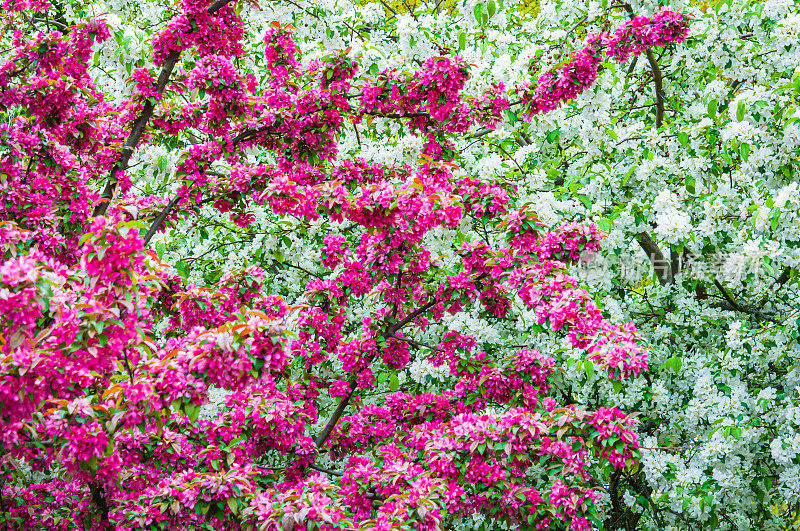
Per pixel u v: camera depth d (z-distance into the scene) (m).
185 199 4.65
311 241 5.88
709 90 5.68
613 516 6.50
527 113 4.76
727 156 4.89
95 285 2.72
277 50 5.04
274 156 6.46
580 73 4.52
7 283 2.38
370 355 4.66
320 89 4.58
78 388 2.94
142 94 4.56
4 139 3.81
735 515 6.02
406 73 4.53
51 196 4.10
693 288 5.79
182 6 4.46
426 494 3.55
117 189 4.69
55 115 4.20
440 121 4.62
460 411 4.68
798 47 5.15
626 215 5.25
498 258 4.43
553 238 4.22
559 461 3.80
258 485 4.18
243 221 4.95
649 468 4.83
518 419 3.75
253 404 4.22
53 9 4.82
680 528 6.16
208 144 4.62
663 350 5.74
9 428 2.81
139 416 2.86
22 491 4.05
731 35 5.45
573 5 6.69
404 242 4.09
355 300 5.51
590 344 3.83
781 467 5.03
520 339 5.61
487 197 4.42
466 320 5.05
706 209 4.88
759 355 5.19
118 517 3.74
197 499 3.39
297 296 6.18
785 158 4.86
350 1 5.77
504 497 3.79
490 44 6.09
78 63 4.20
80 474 3.24
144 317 3.07
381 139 6.41
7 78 4.08
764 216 4.37
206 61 4.40
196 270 6.07
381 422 4.82
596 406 5.70
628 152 5.69
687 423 5.35
